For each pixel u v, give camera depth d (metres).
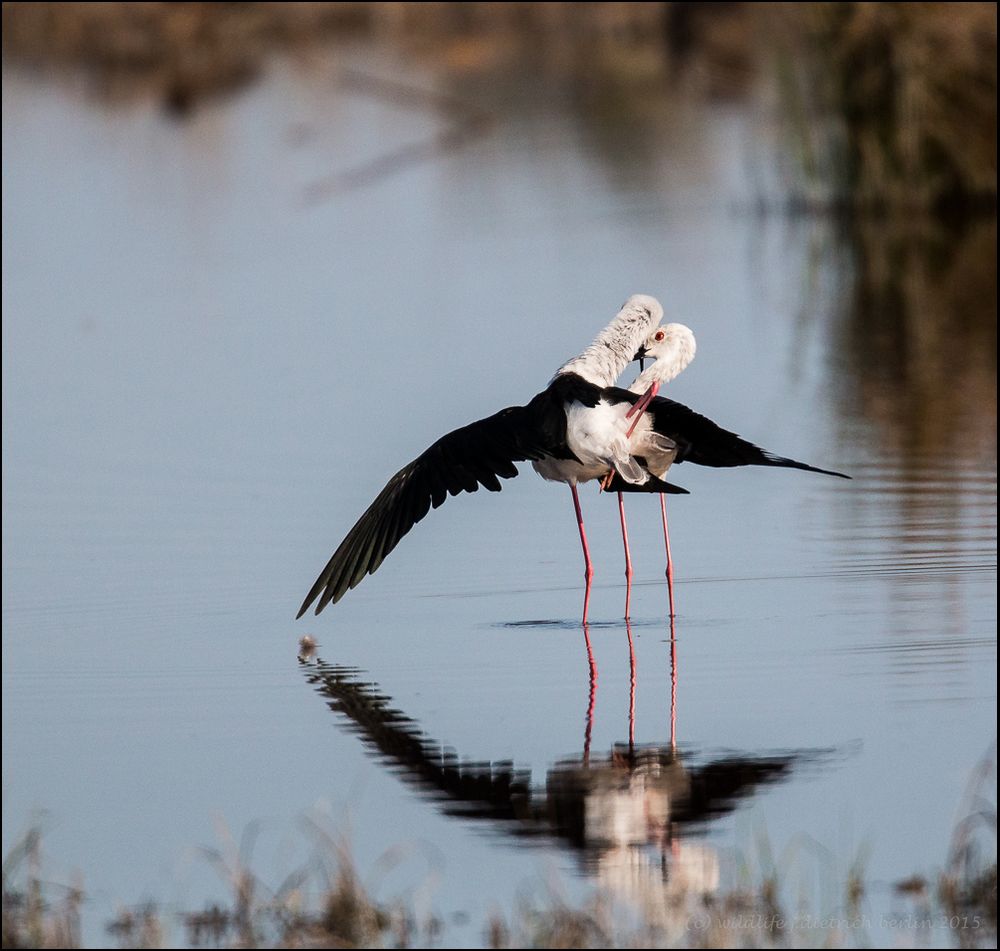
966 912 6.92
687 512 14.15
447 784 8.36
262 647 10.91
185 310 24.80
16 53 51.00
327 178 36.97
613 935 6.80
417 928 6.93
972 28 31.53
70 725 9.46
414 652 10.64
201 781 8.57
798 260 28.67
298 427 17.88
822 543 12.87
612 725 9.04
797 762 8.42
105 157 39.50
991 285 26.42
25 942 6.98
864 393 19.31
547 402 10.50
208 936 6.99
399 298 25.31
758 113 39.88
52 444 17.48
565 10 56.28
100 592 12.38
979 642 10.19
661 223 31.81
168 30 51.19
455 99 46.12
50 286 26.83
